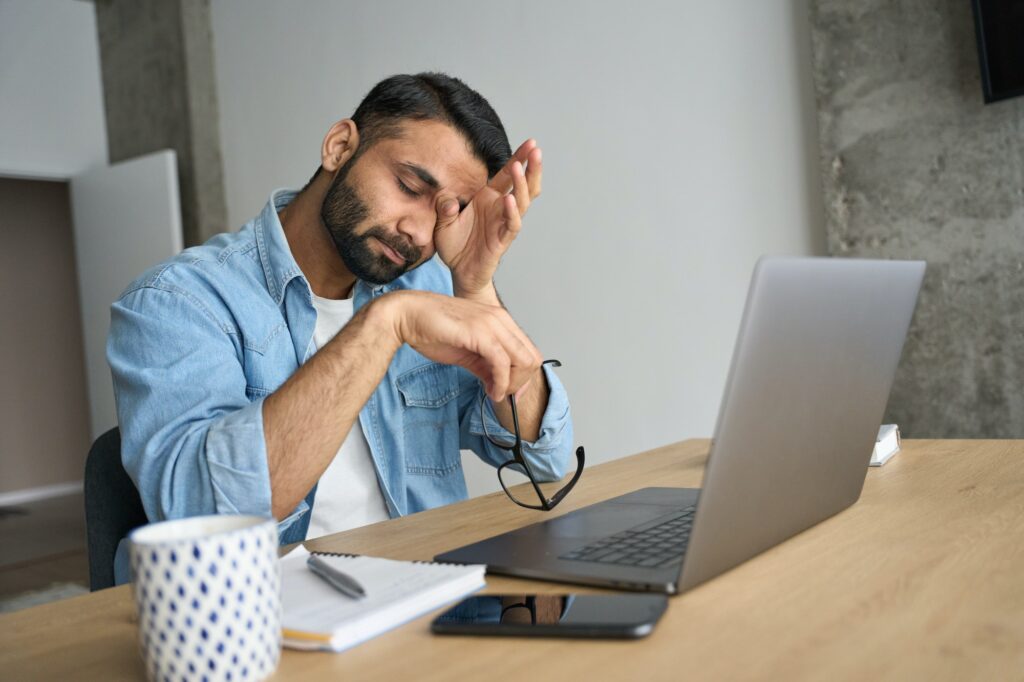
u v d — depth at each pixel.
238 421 0.96
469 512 1.03
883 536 0.76
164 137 5.17
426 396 1.43
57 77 5.43
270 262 1.36
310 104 4.59
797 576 0.66
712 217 3.24
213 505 0.95
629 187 3.44
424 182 1.29
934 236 2.73
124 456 1.08
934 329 2.76
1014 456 1.13
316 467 0.97
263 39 4.76
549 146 3.66
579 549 0.75
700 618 0.58
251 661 0.52
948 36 2.66
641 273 3.43
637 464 1.31
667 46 3.31
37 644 0.64
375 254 1.34
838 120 2.88
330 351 0.97
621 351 3.50
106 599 0.76
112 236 5.26
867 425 0.86
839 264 0.69
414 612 0.63
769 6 3.06
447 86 1.31
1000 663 0.48
